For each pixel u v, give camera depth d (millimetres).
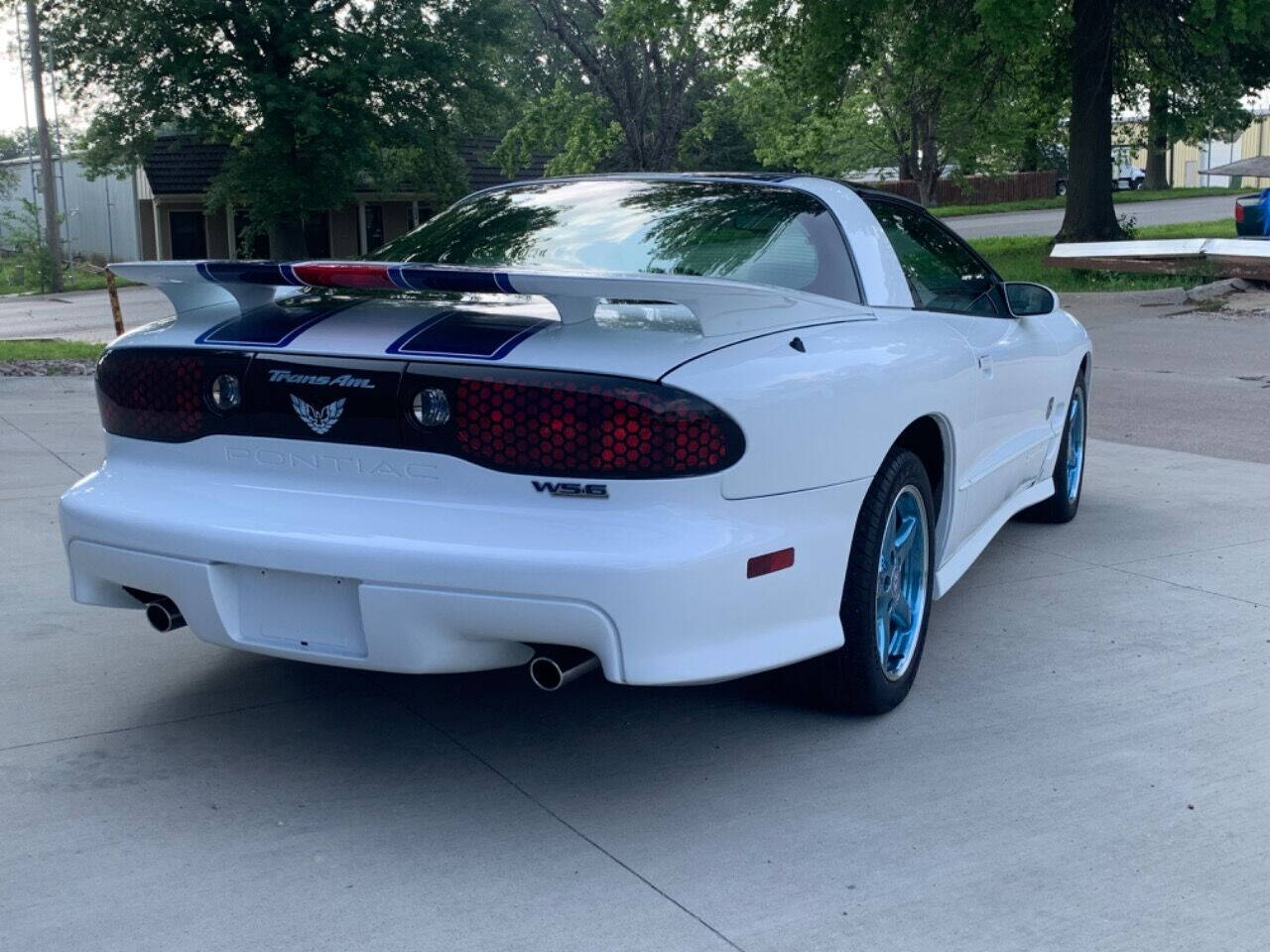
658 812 3158
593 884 2824
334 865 2904
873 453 3436
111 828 3068
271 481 3189
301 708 3818
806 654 3271
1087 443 8297
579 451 2885
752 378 3039
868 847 2988
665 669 2900
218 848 2977
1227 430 8680
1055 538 5879
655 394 2879
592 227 3918
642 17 22922
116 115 35656
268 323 3297
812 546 3229
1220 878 2861
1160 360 12289
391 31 35531
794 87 22984
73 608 4742
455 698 3902
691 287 2850
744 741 3586
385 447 3037
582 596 2830
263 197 35469
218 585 3164
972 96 24484
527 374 2910
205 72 34406
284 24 33969
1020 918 2691
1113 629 4586
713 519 2969
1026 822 3113
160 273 3227
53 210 37719
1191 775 3379
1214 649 4371
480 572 2865
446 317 3174
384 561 2930
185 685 3996
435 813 3154
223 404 3219
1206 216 37625
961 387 4090
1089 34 22266
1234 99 22672
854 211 4051
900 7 21125
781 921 2678
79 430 8414
